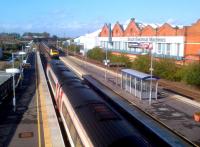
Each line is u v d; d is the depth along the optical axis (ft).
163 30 232.94
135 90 137.90
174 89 156.66
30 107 105.50
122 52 297.74
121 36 310.45
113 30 331.98
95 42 392.88
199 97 137.69
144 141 43.96
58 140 73.15
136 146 41.42
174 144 77.25
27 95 126.82
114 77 202.69
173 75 182.39
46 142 71.92
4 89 120.47
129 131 46.09
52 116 93.86
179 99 132.16
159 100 130.11
